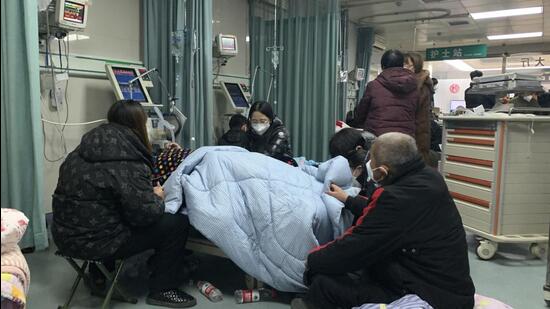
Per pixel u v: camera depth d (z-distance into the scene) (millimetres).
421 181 1617
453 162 3262
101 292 2188
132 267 2605
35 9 2658
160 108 3816
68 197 1890
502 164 2803
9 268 1188
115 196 1902
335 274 1765
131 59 3861
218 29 4797
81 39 3420
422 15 7750
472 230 3047
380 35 9453
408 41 10289
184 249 2238
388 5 7062
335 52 4711
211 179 2184
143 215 1931
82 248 1881
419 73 3326
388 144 1669
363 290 1697
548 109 3207
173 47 3746
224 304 2125
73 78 3381
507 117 2744
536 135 2830
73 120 3402
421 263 1604
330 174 2238
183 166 2271
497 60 11898
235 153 2334
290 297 2191
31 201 2754
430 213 1583
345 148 2396
